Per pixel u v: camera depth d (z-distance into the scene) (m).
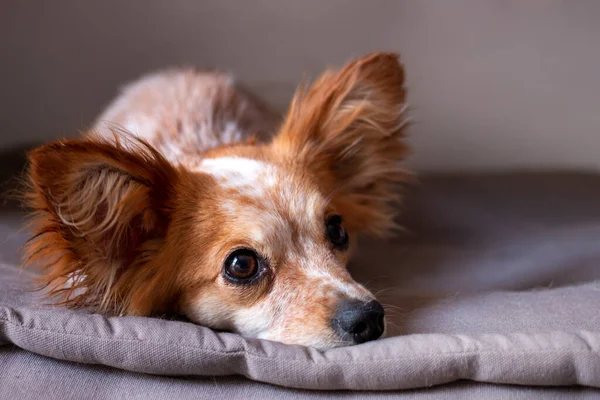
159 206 0.40
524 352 0.33
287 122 0.47
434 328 0.38
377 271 0.51
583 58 0.75
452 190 0.68
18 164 0.66
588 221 0.62
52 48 0.74
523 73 0.76
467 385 0.34
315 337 0.37
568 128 0.77
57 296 0.40
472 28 0.75
